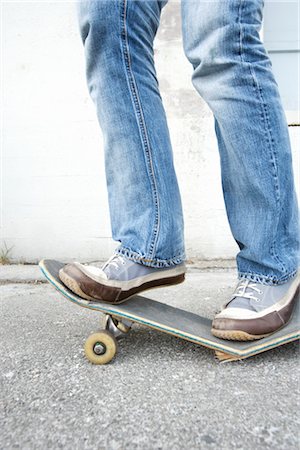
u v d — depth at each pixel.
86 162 2.71
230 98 0.95
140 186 1.02
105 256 2.76
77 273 0.99
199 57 0.98
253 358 1.01
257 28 0.96
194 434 0.68
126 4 0.98
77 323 1.39
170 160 1.07
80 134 2.70
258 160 0.97
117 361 1.00
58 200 2.76
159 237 1.02
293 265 1.04
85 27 1.00
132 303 1.09
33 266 2.68
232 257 2.68
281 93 2.70
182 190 2.66
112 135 1.03
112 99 1.02
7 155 2.75
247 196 1.02
